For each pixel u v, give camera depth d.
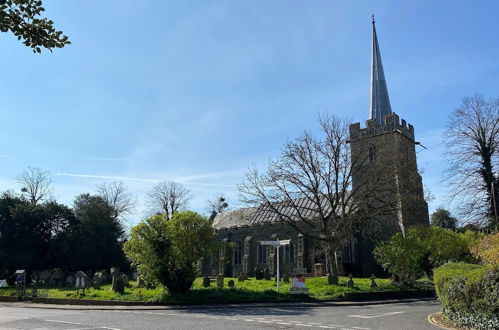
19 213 51.25
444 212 61.88
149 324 14.23
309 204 53.66
